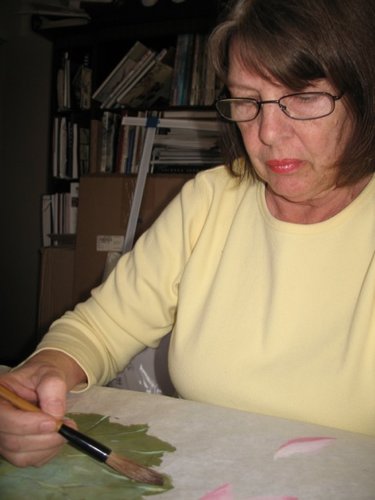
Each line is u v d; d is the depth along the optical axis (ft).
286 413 2.11
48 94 8.57
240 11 1.92
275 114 1.94
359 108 1.90
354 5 1.75
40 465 1.69
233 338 2.30
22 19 8.56
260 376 2.19
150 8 6.98
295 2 1.75
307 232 2.22
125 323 2.69
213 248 2.57
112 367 2.64
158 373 4.07
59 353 2.33
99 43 7.75
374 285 2.03
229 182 2.66
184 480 1.55
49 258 7.25
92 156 7.64
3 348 8.91
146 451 1.73
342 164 2.03
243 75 1.98
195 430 1.88
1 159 8.89
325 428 1.86
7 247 8.96
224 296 2.41
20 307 8.91
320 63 1.76
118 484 1.56
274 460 1.63
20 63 8.66
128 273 2.76
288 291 2.21
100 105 7.78
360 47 1.78
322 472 1.55
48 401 1.80
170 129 7.06
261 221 2.44
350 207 2.19
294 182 2.07
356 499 1.41
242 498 1.43
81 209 6.79
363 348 2.01
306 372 2.09
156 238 2.75
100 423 1.97
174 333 2.53
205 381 2.32
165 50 7.25
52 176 8.30
